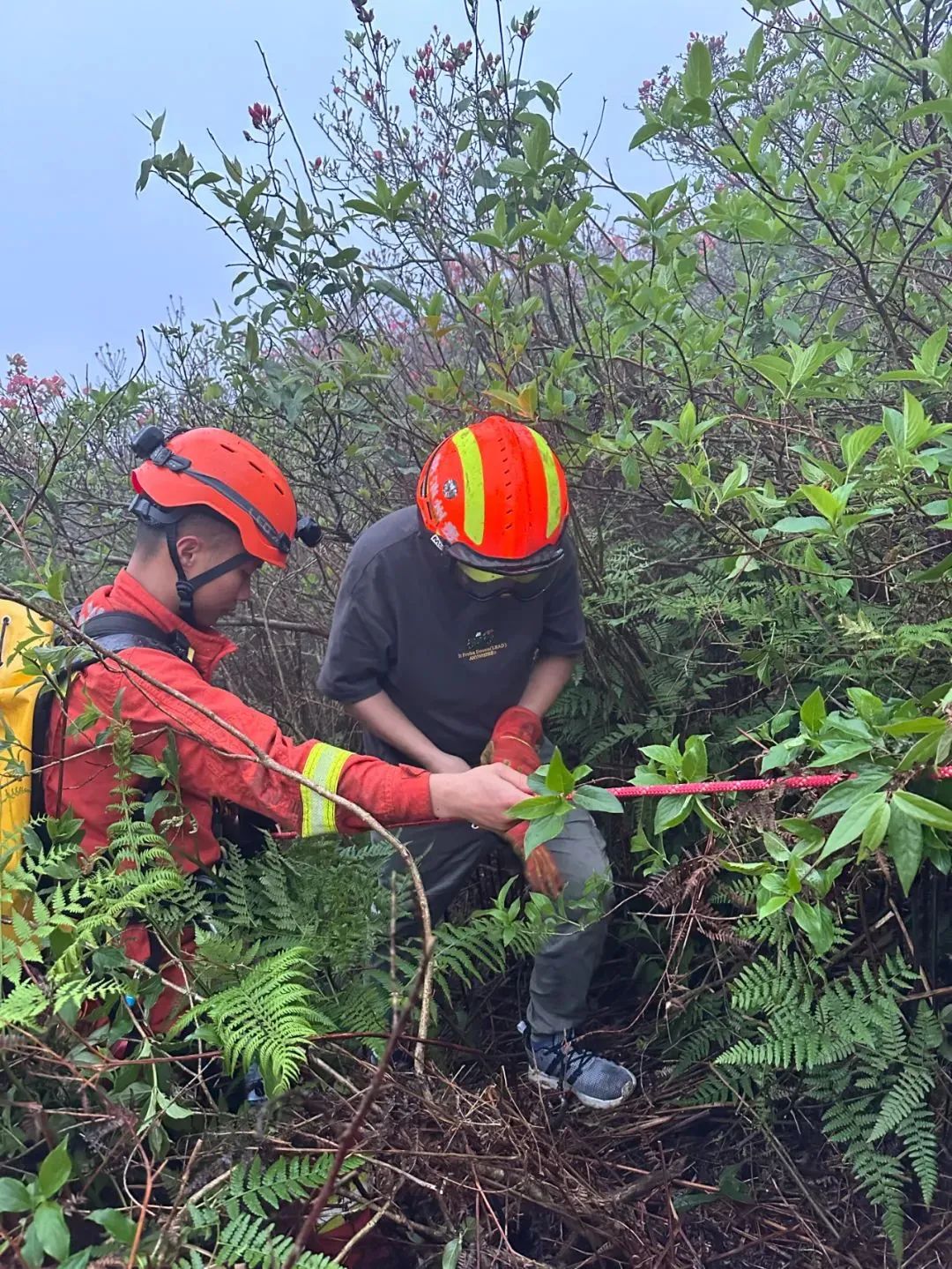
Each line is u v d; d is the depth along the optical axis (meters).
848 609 2.08
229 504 1.84
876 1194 1.57
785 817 1.50
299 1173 1.31
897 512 1.90
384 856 1.90
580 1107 2.10
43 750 1.69
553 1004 2.15
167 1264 1.12
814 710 1.36
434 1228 1.53
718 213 2.42
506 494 1.95
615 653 2.66
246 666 3.58
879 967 1.67
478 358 3.25
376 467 3.43
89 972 1.49
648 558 2.83
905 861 1.16
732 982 1.86
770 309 2.67
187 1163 1.30
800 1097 1.82
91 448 3.89
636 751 2.68
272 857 1.76
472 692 2.29
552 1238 1.78
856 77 2.88
